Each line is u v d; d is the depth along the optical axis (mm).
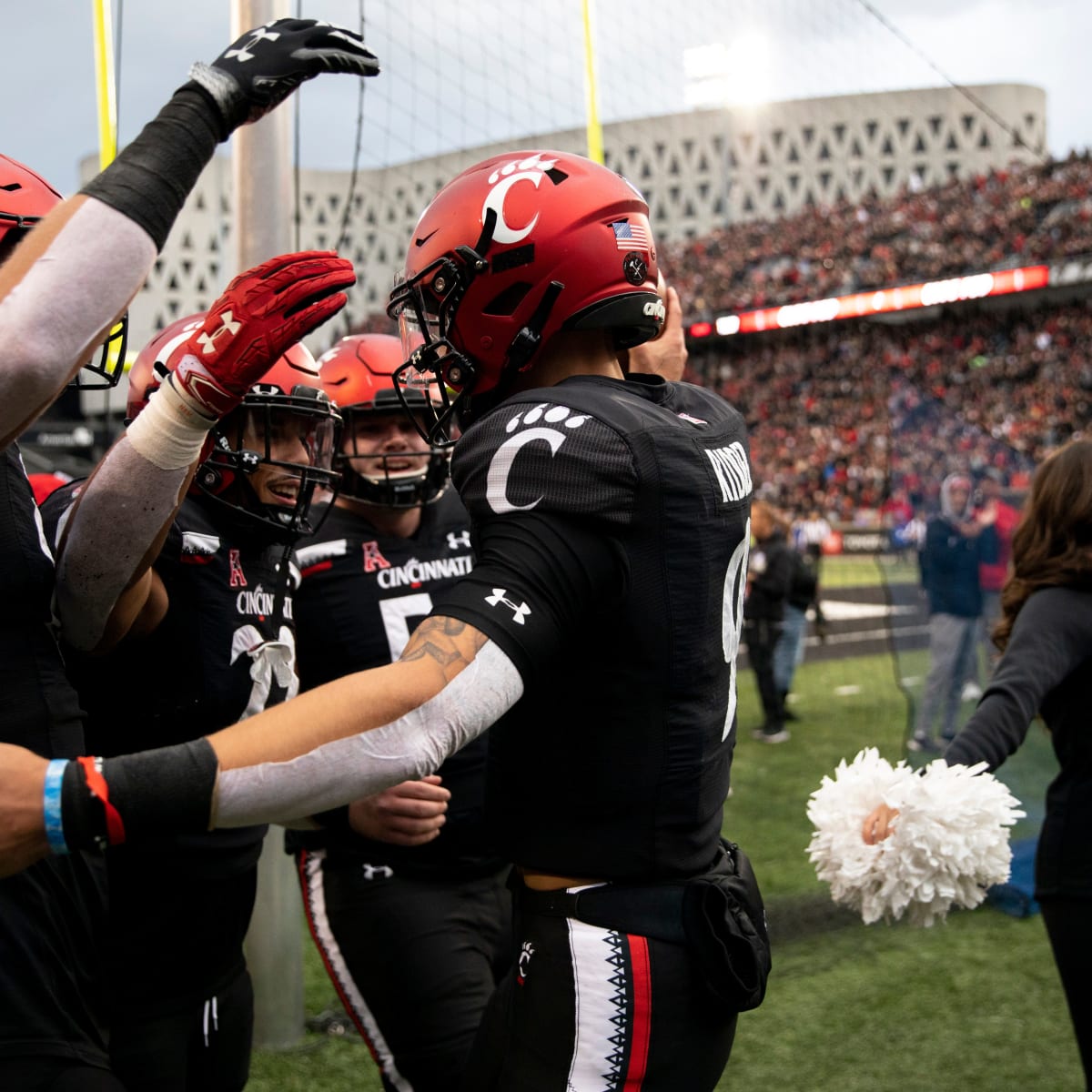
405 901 2141
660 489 1186
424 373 1437
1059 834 1952
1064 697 1959
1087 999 1922
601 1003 1227
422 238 1355
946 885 1590
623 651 1206
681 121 31609
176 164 1067
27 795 922
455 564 2438
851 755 6246
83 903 1522
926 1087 2684
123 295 1043
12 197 1306
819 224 27922
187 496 1774
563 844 1257
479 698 1036
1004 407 23234
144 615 1622
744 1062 2832
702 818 1283
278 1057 2848
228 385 1232
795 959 3465
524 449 1131
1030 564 2014
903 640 5266
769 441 25266
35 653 1327
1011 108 33406
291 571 2090
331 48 1136
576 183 1312
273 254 2953
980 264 24094
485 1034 1389
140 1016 1797
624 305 1312
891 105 32562
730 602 1315
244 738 973
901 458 5371
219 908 1852
